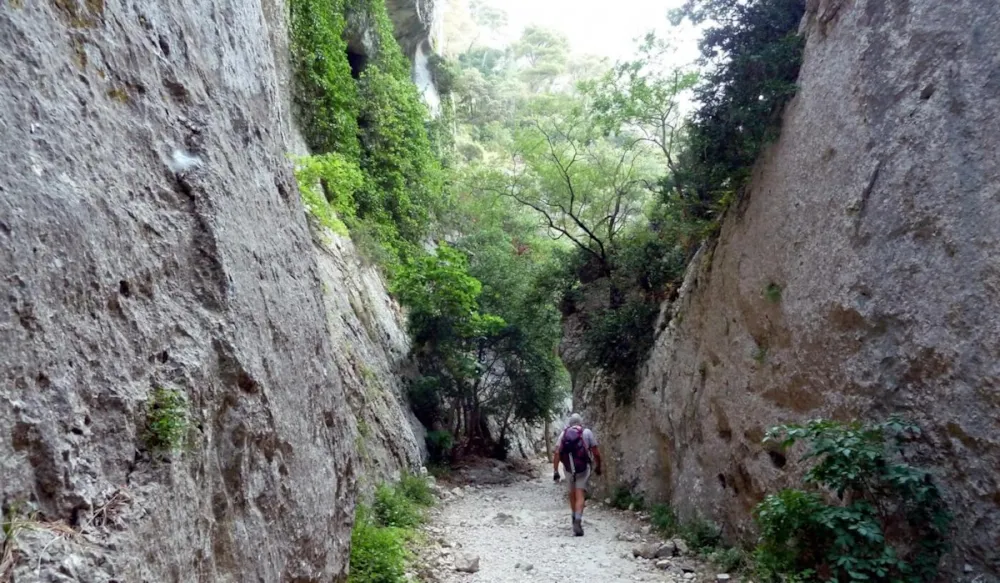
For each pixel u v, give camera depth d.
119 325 2.40
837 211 5.62
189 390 2.69
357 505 7.39
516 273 18.56
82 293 2.22
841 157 5.69
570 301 14.55
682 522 8.51
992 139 4.06
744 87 7.27
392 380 13.59
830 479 4.52
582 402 14.77
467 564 6.68
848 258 5.35
